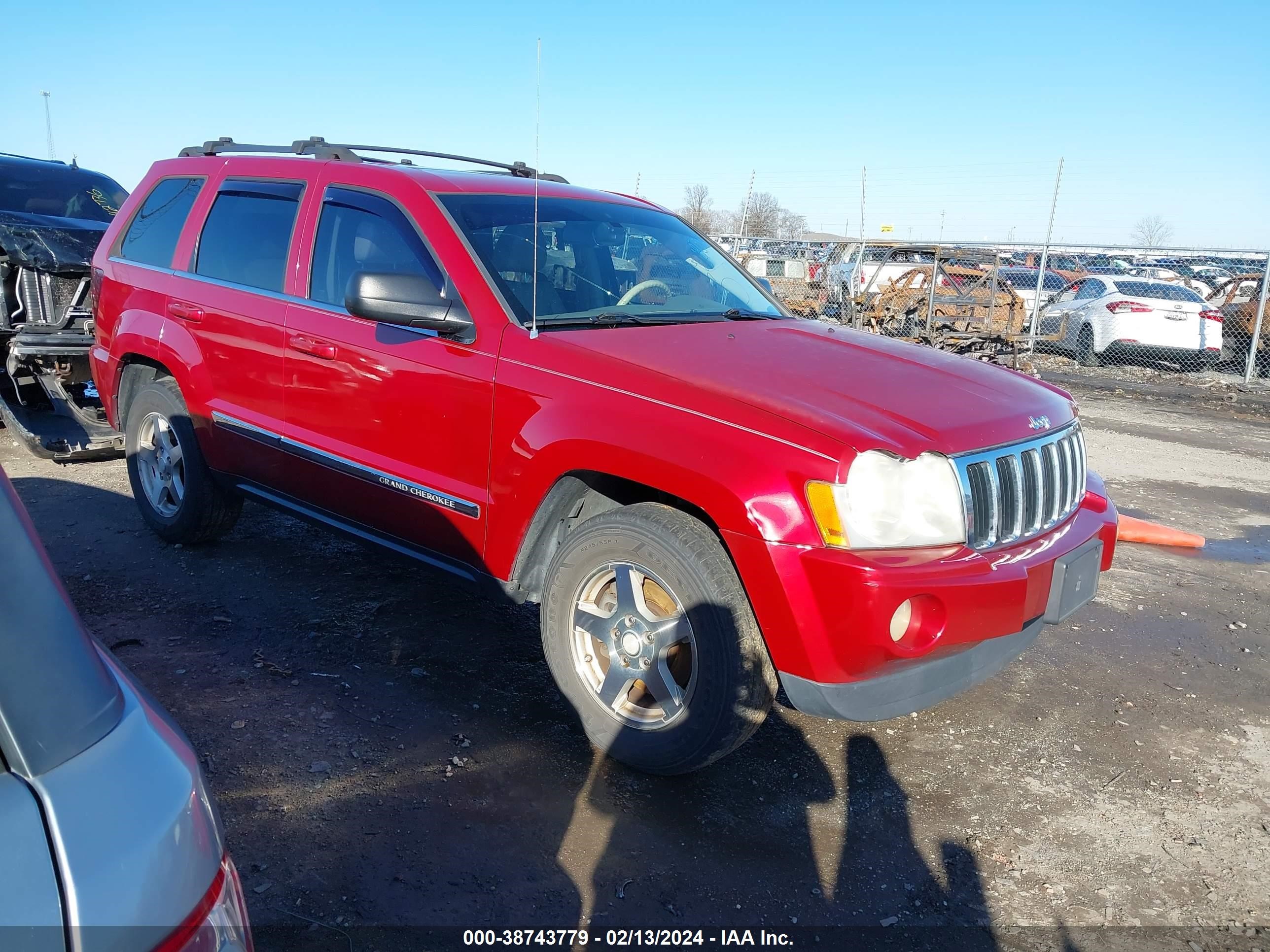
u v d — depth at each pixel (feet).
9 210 23.15
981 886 8.77
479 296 11.17
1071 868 9.10
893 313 48.47
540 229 12.46
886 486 8.74
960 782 10.49
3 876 2.95
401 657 12.43
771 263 57.00
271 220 13.78
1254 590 17.35
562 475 10.16
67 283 21.07
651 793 9.83
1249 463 28.17
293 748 10.15
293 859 8.38
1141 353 47.32
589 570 10.09
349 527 12.86
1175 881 8.99
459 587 11.77
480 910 7.97
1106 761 11.11
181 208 15.47
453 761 10.11
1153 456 28.58
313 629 13.07
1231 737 11.85
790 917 8.18
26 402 20.68
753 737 11.14
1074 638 14.70
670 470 9.14
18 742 3.23
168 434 15.46
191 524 15.26
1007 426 9.99
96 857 3.15
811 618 8.56
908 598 8.45
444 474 11.24
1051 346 50.88
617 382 9.86
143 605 13.53
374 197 12.55
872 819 9.69
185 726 10.39
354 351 12.01
